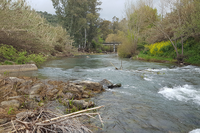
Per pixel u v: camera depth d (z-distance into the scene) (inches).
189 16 567.2
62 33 1000.9
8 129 92.1
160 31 702.5
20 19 393.4
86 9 1721.2
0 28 337.4
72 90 200.7
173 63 594.6
